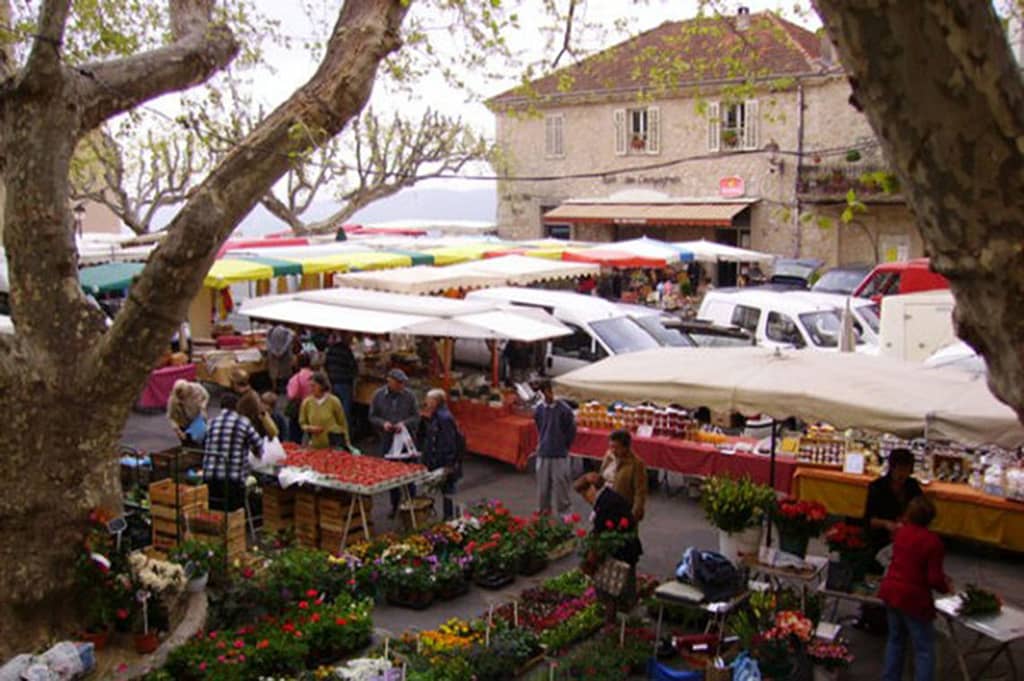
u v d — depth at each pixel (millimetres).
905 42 3383
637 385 9141
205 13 9508
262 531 11211
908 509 7688
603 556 8828
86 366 7941
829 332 18547
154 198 33312
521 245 27375
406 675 7801
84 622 8016
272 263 20500
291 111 8102
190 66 9008
